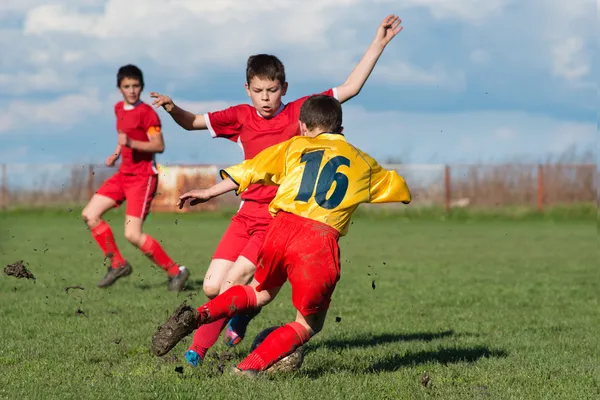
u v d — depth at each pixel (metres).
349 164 11.74
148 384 11.66
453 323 18.52
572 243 45.53
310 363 13.54
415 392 11.59
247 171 11.69
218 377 12.15
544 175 74.81
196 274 28.42
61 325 17.05
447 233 54.28
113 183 23.62
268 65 13.73
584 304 21.98
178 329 11.12
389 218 73.50
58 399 10.81
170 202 74.00
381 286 25.70
